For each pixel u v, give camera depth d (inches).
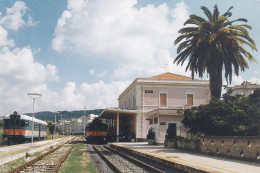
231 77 951.0
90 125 1738.4
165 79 1691.7
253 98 763.4
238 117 719.1
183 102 1694.1
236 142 585.0
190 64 1029.2
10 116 1370.6
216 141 666.2
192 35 1002.1
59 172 475.5
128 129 2023.9
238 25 939.3
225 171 407.8
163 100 1690.5
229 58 942.4
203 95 1713.8
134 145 1216.2
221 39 933.2
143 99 1674.5
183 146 893.2
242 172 399.2
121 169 533.6
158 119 1226.6
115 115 1947.6
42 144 1376.7
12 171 440.1
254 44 922.1
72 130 5561.0
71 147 1201.4
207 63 924.6
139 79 1680.6
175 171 503.5
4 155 705.0
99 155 850.8
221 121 728.3
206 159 586.9
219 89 952.3
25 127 1395.2
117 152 922.1
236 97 796.0
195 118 811.4
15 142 1384.1
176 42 1034.1
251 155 536.7
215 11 971.3
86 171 493.0
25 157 733.3
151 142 1257.4
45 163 607.5
